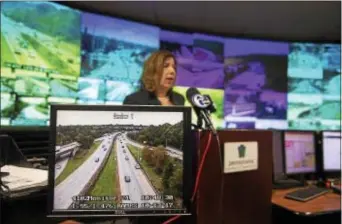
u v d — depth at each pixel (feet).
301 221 6.75
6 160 3.38
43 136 4.41
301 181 7.28
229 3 10.48
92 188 2.63
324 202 5.95
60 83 9.23
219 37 12.78
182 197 2.68
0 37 7.97
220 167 3.41
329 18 11.62
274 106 13.15
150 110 2.68
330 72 13.46
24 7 8.45
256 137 3.84
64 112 2.62
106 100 10.30
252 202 3.78
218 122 12.37
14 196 2.67
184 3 10.42
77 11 9.77
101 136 2.66
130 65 10.93
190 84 12.07
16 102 8.26
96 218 2.80
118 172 2.66
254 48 13.15
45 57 8.88
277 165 7.03
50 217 2.63
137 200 2.66
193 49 12.31
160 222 3.03
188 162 2.69
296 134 7.37
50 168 2.59
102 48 10.32
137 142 2.68
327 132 7.61
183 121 2.70
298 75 13.34
